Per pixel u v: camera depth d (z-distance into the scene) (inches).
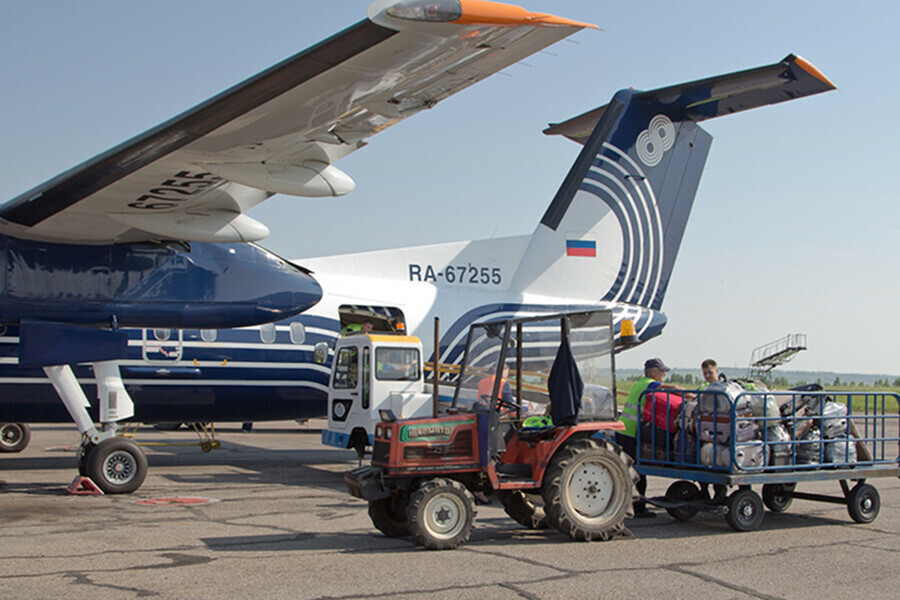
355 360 458.3
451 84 258.1
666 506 293.3
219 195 356.2
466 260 547.5
